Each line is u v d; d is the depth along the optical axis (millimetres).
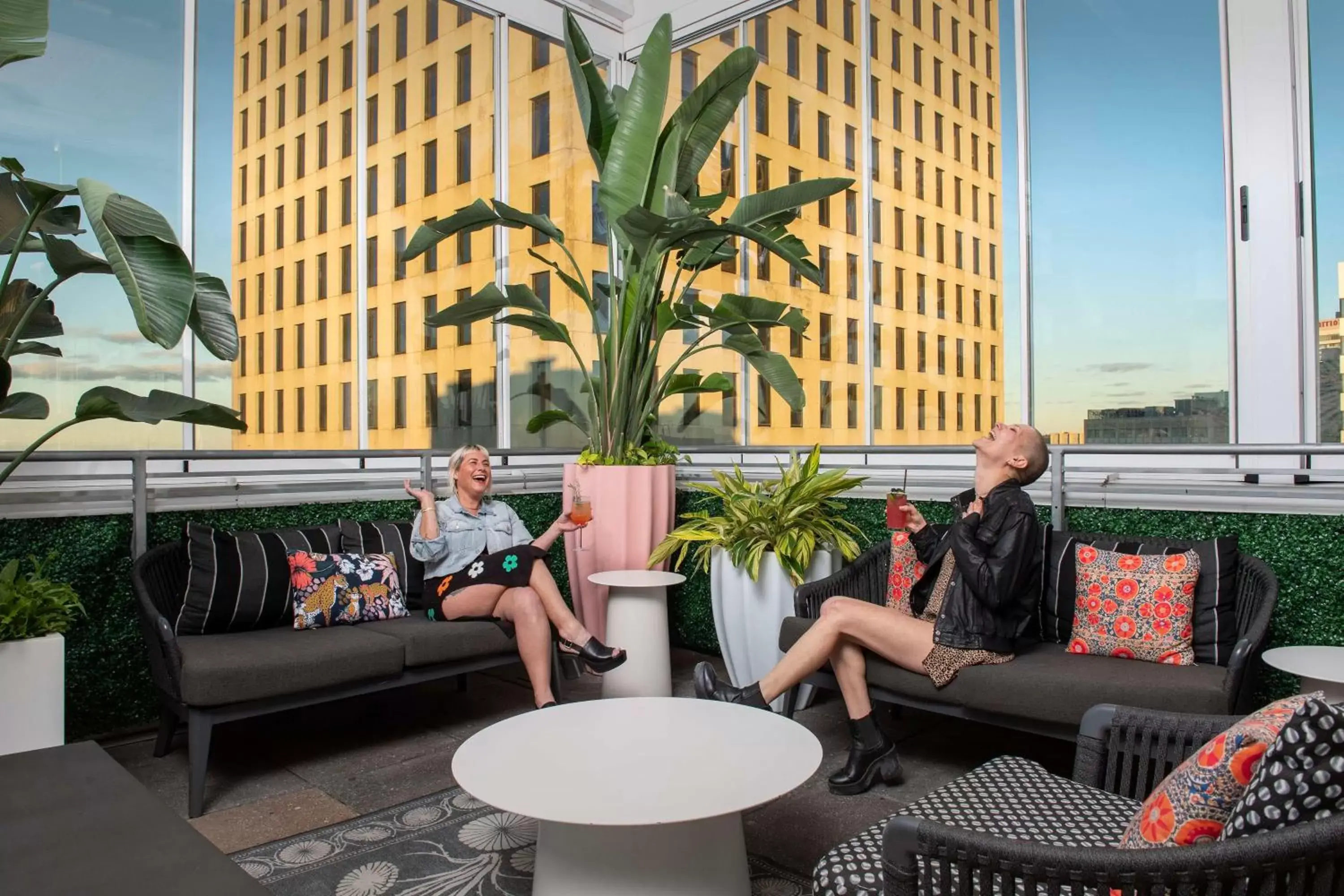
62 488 3117
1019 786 1674
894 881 1228
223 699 2570
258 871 2209
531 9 4910
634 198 4012
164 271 2209
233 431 3740
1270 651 2430
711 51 5051
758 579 3494
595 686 3943
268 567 3221
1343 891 1032
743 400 4883
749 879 1856
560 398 5051
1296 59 3072
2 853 1201
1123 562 2820
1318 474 2982
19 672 2439
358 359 4191
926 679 2652
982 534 2639
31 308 2521
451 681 4066
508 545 3609
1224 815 1152
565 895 1666
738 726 2008
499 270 4770
